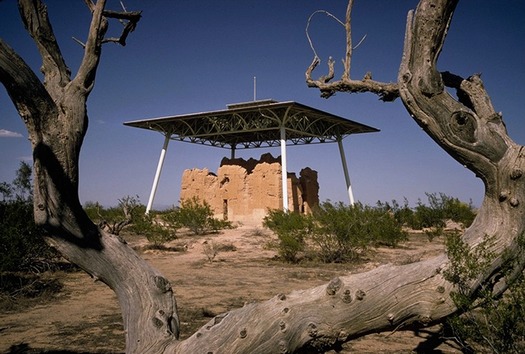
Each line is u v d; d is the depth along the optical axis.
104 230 3.45
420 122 2.96
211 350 2.88
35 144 2.93
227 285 13.20
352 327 2.75
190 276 15.02
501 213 2.82
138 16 3.65
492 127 2.88
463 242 2.87
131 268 3.34
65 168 2.95
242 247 24.31
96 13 3.14
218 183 42.97
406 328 2.85
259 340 2.80
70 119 2.97
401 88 2.98
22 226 13.49
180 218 31.89
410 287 2.74
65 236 3.11
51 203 3.00
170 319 3.34
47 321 9.05
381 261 17.55
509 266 2.78
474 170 2.89
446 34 2.92
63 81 3.18
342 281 2.79
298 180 42.41
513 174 2.73
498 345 3.53
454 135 2.85
